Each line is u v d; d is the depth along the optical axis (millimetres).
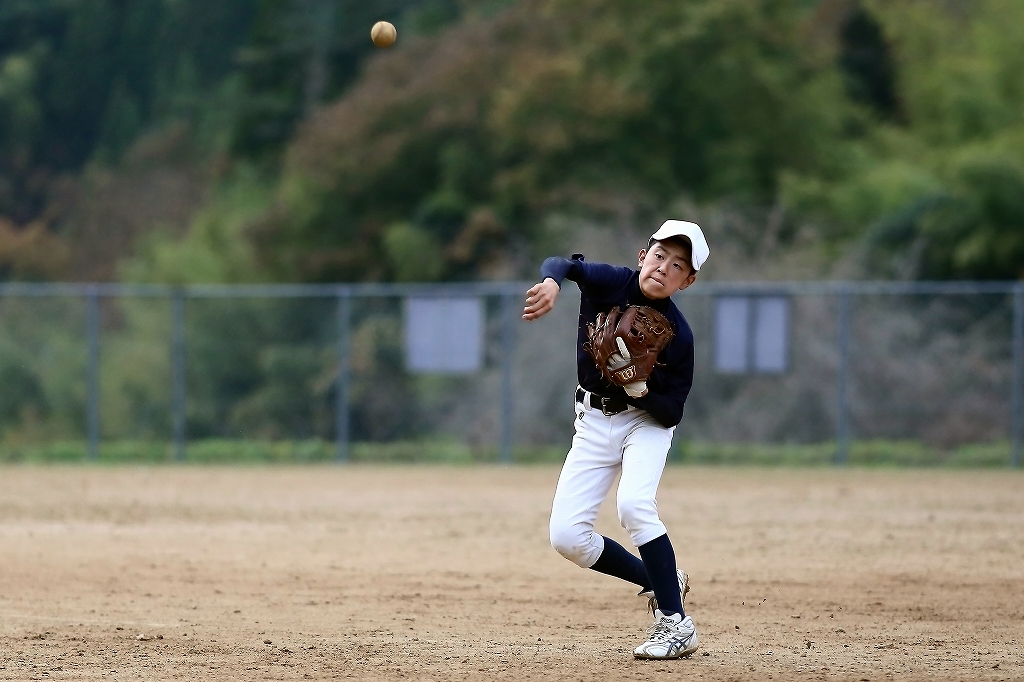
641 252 23609
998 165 100750
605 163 112125
